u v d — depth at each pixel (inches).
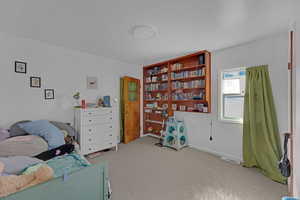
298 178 40.2
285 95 86.4
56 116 112.7
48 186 37.7
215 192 72.8
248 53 102.2
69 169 51.8
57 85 113.2
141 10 65.4
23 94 97.7
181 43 104.8
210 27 80.9
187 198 68.6
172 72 149.5
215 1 59.0
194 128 135.9
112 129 129.4
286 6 61.6
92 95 134.7
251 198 68.3
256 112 94.0
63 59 116.0
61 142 83.0
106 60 145.1
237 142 108.3
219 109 117.7
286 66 86.3
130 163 104.7
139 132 176.2
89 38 97.4
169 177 86.5
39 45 103.9
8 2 59.7
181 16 70.1
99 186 48.8
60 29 84.7
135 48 116.7
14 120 94.2
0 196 31.3
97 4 61.3
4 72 90.8
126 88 154.3
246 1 58.8
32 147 68.8
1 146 65.5
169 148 136.5
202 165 101.4
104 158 113.7
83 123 111.0
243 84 108.3
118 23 77.4
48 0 58.6
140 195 70.7
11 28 83.9
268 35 90.0
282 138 86.8
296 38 42.7
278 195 70.1
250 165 96.4
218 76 118.4
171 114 150.4
